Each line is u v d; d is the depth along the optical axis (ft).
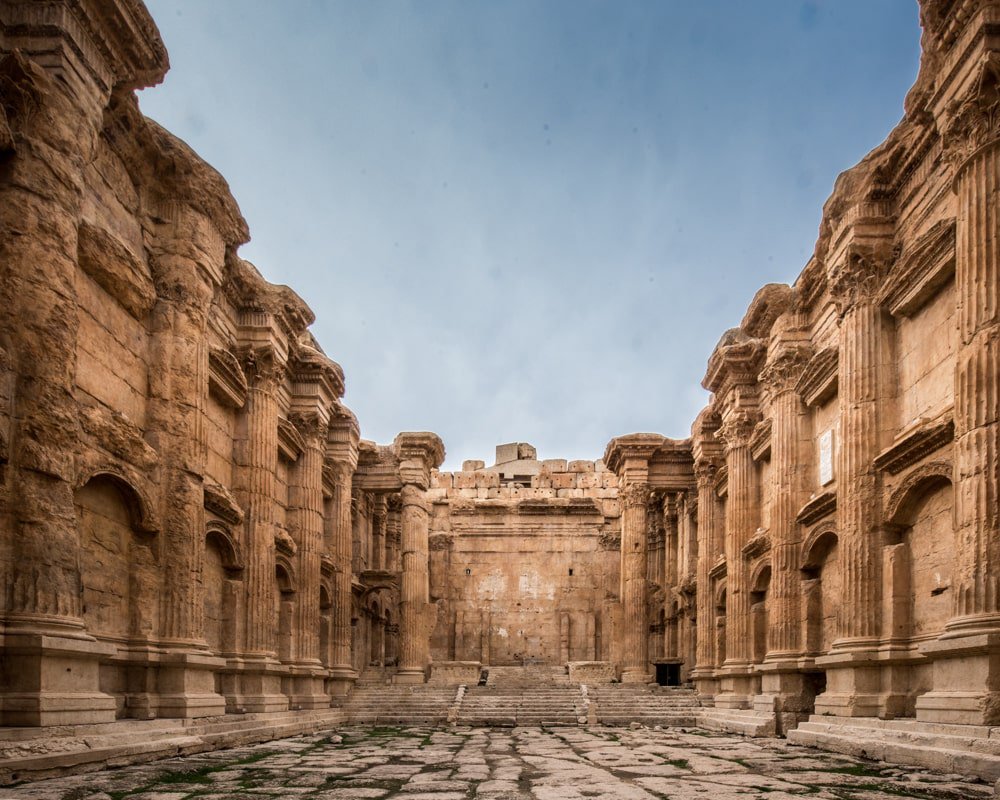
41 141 43.39
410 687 112.06
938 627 52.65
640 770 42.68
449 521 177.88
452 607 176.45
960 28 46.44
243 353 78.84
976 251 44.50
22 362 41.86
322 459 98.53
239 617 74.02
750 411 95.14
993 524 41.88
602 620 170.71
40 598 40.68
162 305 60.29
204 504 65.36
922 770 41.73
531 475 190.29
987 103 44.57
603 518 178.40
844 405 62.64
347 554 110.42
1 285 41.70
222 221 65.92
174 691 55.67
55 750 38.83
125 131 56.39
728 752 53.88
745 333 98.32
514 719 92.02
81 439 48.37
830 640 73.56
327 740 65.57
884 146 61.31
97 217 53.52
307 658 90.63
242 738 59.77
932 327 55.62
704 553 111.45
